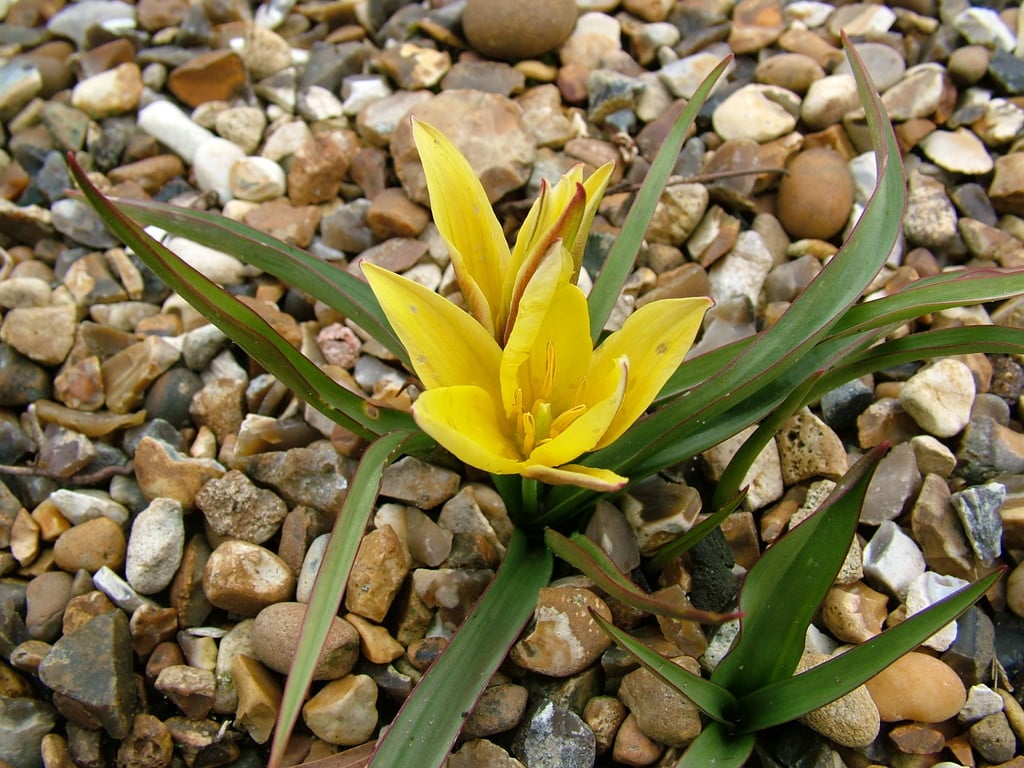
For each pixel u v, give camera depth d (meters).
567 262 0.15
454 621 0.20
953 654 0.20
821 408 0.23
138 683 0.20
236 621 0.21
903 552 0.21
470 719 0.18
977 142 0.28
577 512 0.20
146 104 0.30
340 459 0.22
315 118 0.29
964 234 0.26
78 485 0.23
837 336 0.18
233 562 0.20
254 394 0.24
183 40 0.31
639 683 0.18
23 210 0.27
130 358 0.24
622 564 0.20
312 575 0.20
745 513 0.21
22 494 0.23
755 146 0.27
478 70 0.29
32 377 0.24
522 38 0.29
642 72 0.30
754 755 0.19
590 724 0.19
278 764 0.14
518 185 0.27
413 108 0.28
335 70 0.30
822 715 0.18
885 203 0.18
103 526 0.21
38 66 0.30
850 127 0.28
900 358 0.19
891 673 0.19
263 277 0.26
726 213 0.27
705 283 0.26
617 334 0.16
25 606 0.21
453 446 0.14
